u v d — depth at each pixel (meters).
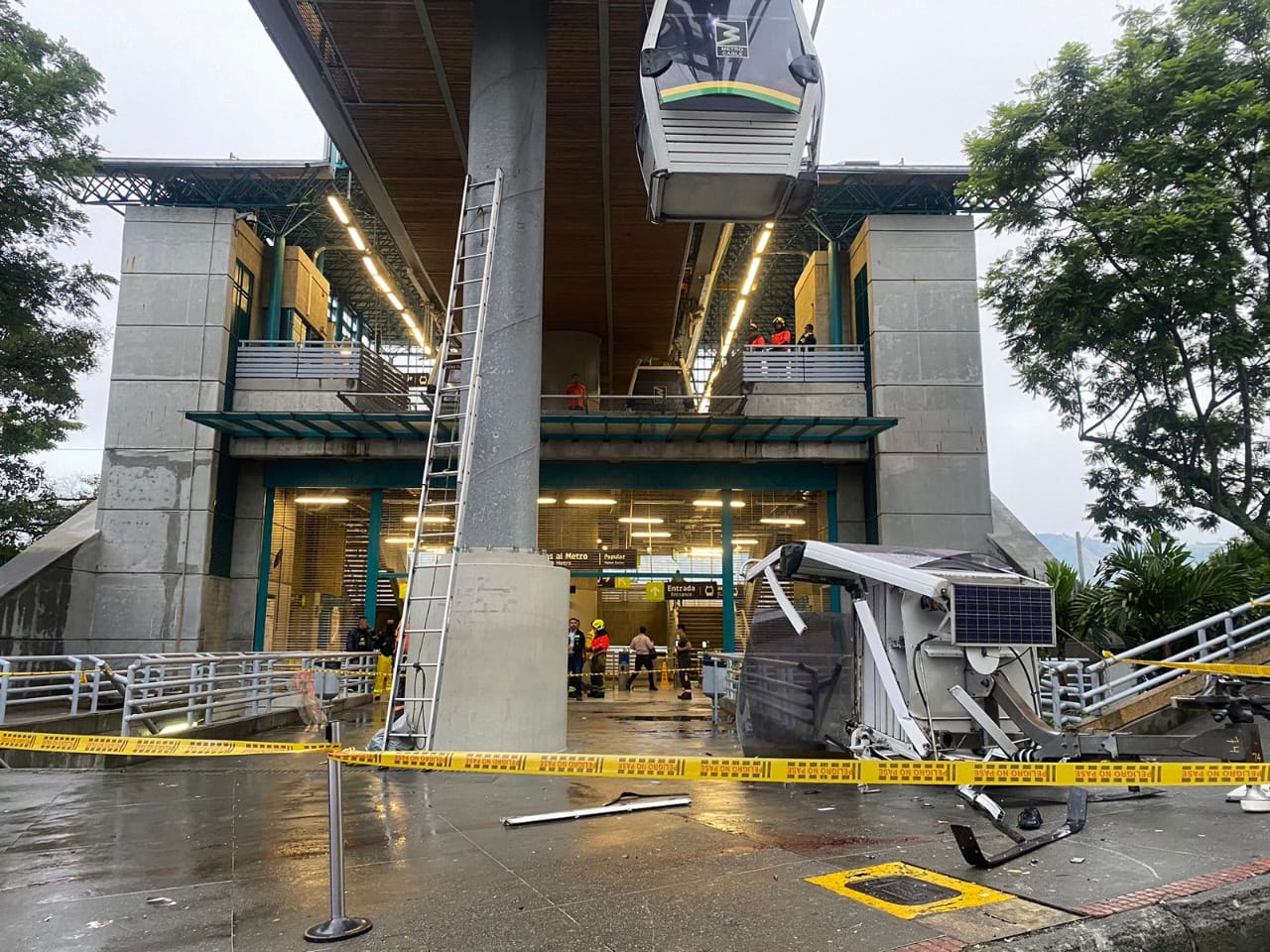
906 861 4.57
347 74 15.42
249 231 22.86
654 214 11.37
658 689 21.39
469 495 10.35
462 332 11.09
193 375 20.86
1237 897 3.82
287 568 21.89
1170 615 12.70
